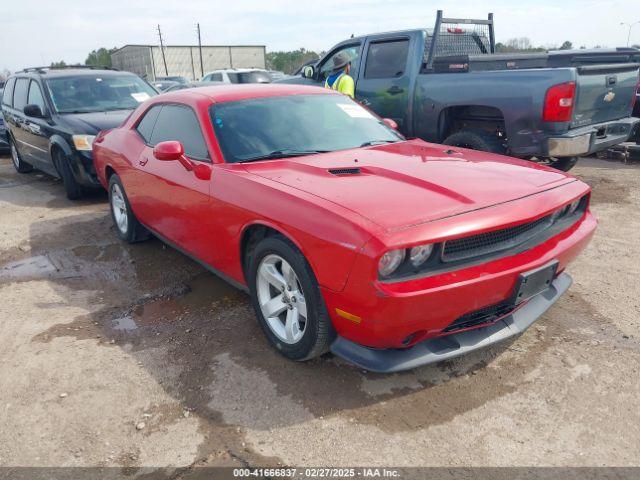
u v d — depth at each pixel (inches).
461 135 239.6
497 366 119.5
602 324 135.6
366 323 99.1
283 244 113.4
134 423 105.6
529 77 209.5
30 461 96.8
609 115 235.6
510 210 106.2
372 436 99.5
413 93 260.4
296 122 154.6
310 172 126.0
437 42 256.1
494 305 108.0
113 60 2652.6
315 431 101.3
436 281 97.3
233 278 140.3
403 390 112.4
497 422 102.0
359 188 112.8
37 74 318.7
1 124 446.0
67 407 111.0
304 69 344.2
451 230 97.7
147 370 123.0
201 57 2230.6
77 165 266.5
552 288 128.3
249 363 124.0
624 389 110.1
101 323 146.6
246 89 164.7
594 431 98.8
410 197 107.0
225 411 107.9
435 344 107.6
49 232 230.1
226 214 130.0
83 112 294.2
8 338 139.9
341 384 115.1
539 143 212.4
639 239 193.5
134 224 200.4
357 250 95.0
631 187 264.5
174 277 176.2
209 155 141.9
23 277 181.3
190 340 135.3
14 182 343.0
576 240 121.0
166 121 170.4
